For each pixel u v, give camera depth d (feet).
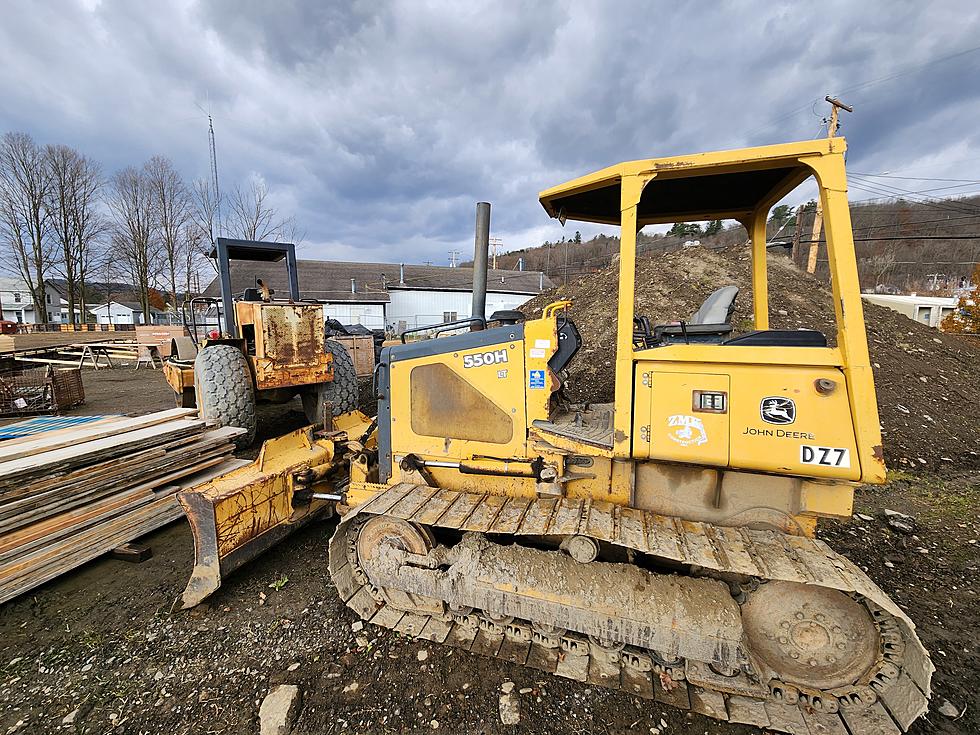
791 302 33.73
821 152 6.55
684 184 8.96
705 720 7.14
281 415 25.52
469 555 8.39
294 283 21.18
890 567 11.18
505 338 8.68
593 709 7.30
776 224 36.42
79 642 8.68
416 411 9.51
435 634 8.68
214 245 19.04
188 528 13.11
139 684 7.72
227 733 6.85
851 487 6.93
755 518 7.41
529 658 8.18
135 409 28.12
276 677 7.85
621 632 7.35
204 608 9.45
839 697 7.13
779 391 6.68
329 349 20.63
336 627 9.04
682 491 7.76
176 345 24.38
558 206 9.96
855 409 6.37
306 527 12.84
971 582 10.61
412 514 7.98
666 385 7.20
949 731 6.94
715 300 11.14
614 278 40.22
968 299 59.98
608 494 8.27
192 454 13.87
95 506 11.23
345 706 7.31
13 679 7.81
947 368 29.04
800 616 7.16
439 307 99.55
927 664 6.28
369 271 107.34
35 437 12.34
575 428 8.68
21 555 9.87
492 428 8.88
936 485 15.97
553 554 8.09
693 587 7.36
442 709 7.27
